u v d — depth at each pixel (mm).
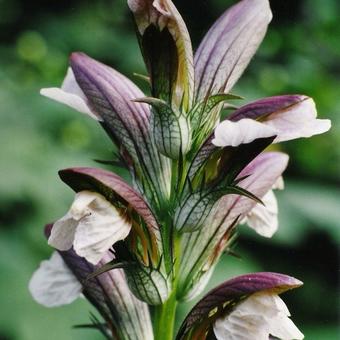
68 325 733
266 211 438
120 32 1200
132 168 411
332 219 921
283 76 1073
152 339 427
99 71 412
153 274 396
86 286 425
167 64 390
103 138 978
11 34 1272
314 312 955
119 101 409
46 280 441
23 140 848
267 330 389
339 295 949
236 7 417
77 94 425
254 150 382
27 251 776
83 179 381
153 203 405
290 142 997
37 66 1118
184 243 408
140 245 395
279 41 1142
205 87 408
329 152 994
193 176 393
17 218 793
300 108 392
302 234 911
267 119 392
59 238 384
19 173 809
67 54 1147
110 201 385
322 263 956
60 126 958
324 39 1153
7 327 723
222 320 395
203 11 1193
